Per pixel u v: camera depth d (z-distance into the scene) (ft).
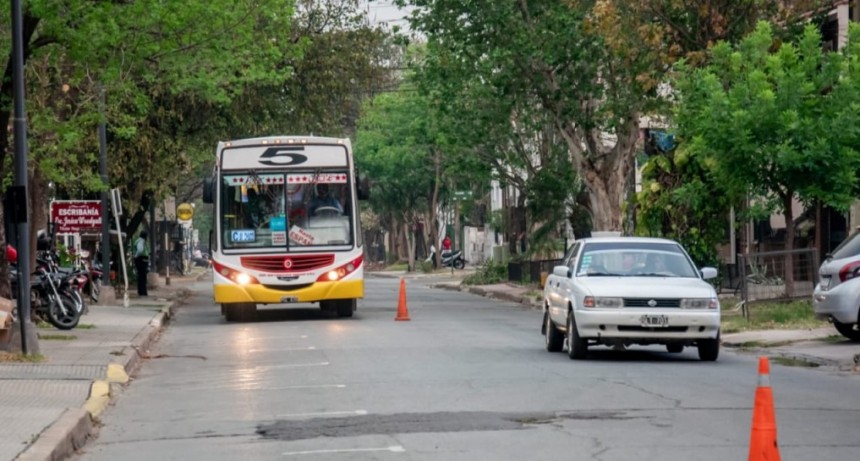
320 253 138.92
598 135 184.14
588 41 161.07
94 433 59.52
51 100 126.62
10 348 92.53
